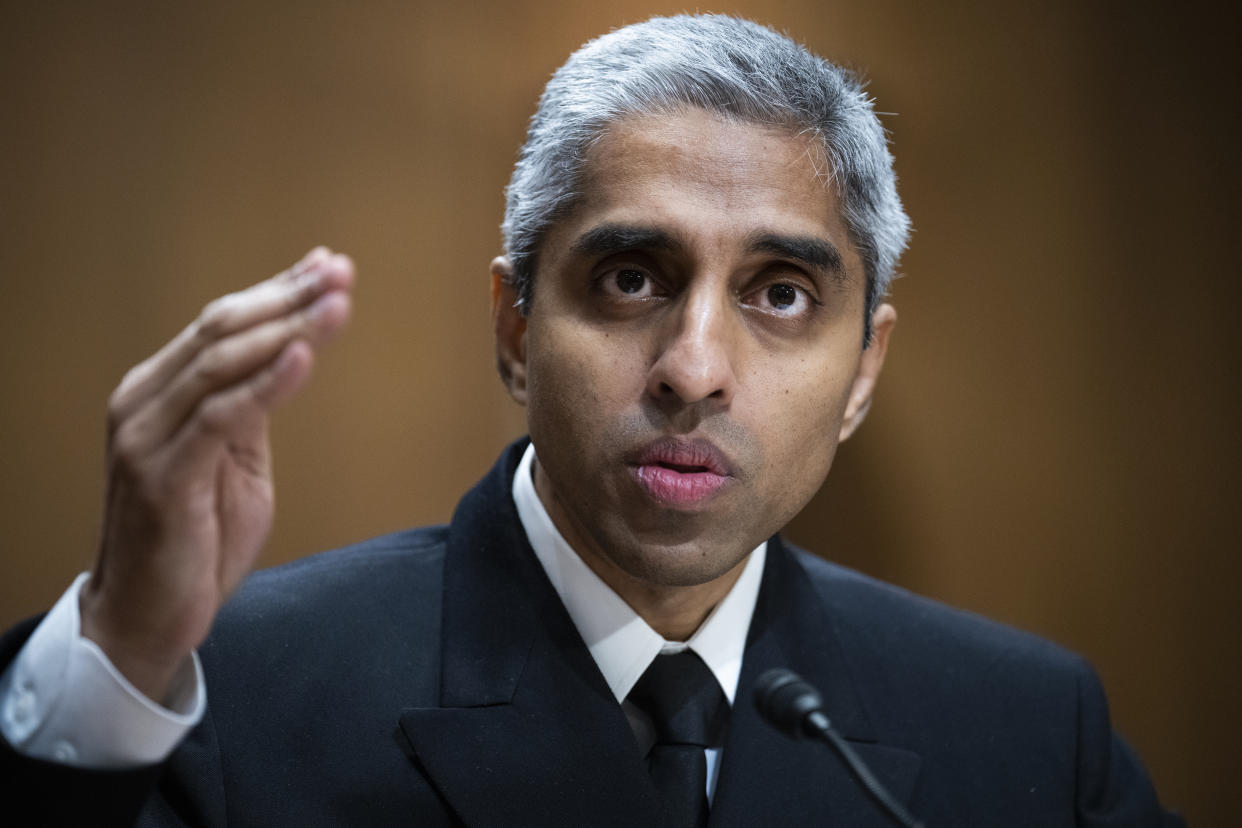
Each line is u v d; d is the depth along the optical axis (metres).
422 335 7.05
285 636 2.87
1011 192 7.67
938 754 3.19
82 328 6.57
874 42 7.50
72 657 2.02
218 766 2.64
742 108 2.58
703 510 2.54
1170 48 7.69
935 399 7.68
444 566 3.10
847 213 2.69
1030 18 7.66
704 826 2.79
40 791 2.02
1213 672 7.57
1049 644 3.56
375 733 2.76
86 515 6.56
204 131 6.72
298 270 1.86
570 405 2.58
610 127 2.59
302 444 6.87
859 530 7.68
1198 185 7.67
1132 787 3.49
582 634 2.89
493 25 7.09
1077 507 7.64
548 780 2.70
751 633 3.03
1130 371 7.67
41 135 6.52
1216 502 7.62
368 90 6.95
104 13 6.60
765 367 2.59
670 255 2.55
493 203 7.09
